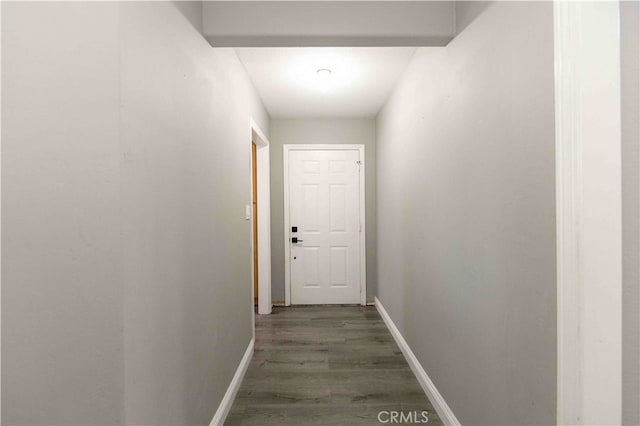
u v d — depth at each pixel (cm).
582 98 79
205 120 152
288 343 270
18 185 85
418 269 213
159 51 108
